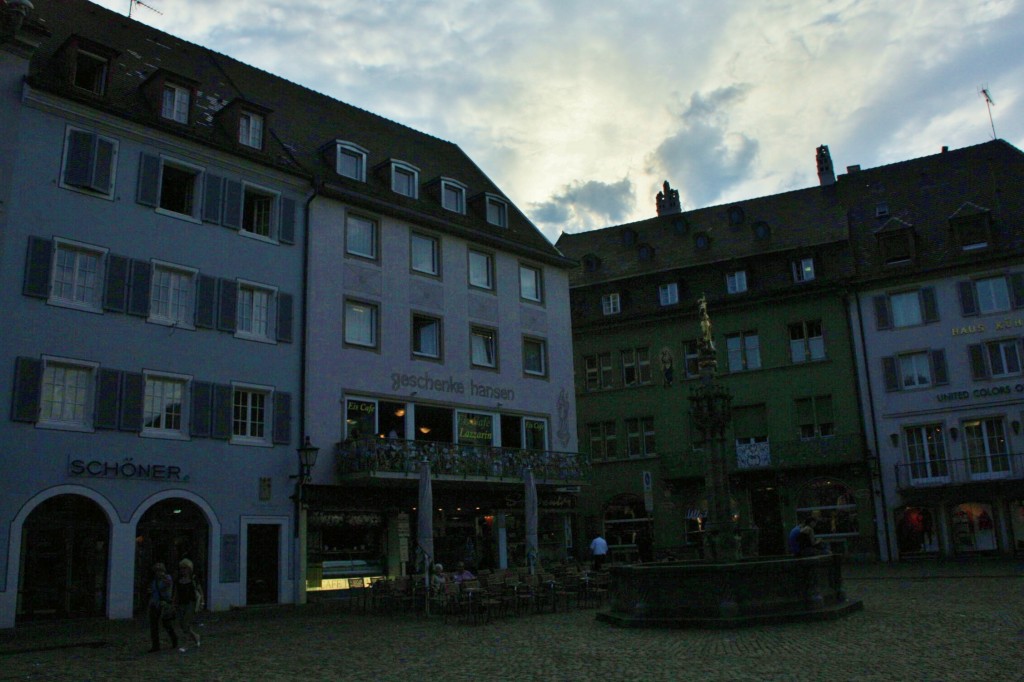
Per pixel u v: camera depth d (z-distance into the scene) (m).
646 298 41.22
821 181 42.47
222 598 22.03
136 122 22.31
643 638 13.83
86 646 15.72
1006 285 34.47
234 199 24.33
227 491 22.67
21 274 19.77
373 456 24.38
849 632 13.45
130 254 21.77
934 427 34.84
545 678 10.78
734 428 38.34
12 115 20.25
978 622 14.22
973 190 38.06
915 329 35.59
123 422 20.89
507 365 31.30
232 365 23.38
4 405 19.03
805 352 37.47
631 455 40.00
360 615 20.52
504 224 33.19
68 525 19.86
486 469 27.78
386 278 27.81
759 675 10.29
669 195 46.34
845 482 35.66
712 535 17.47
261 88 30.28
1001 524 32.94
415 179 30.16
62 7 25.72
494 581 19.59
